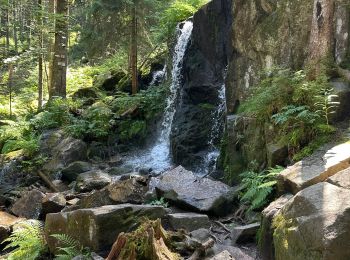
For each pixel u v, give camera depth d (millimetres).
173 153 11102
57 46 14867
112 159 12070
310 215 4160
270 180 6406
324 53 7258
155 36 15008
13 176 11562
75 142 11859
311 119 6391
